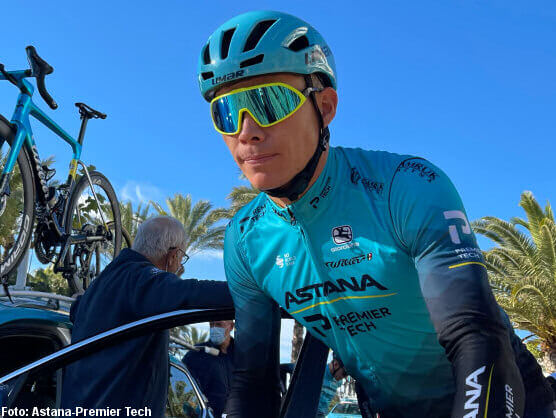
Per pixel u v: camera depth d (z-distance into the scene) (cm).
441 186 96
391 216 97
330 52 106
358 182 102
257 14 99
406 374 110
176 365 248
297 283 110
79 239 321
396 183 98
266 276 114
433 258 90
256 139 94
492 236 1802
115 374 191
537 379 111
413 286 99
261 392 125
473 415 77
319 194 101
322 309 110
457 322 84
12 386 164
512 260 1683
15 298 206
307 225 104
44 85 256
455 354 85
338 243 102
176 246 227
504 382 80
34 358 201
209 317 171
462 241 90
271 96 93
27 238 248
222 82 95
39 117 277
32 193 256
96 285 210
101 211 351
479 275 87
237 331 126
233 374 126
